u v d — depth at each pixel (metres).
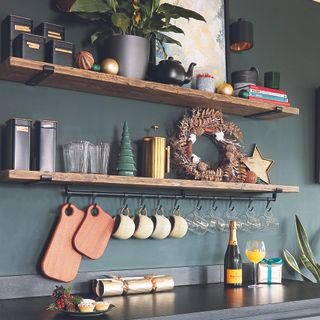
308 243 3.21
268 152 3.22
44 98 2.46
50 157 2.26
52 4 2.50
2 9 2.38
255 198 3.08
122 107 2.67
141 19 2.51
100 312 1.97
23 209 2.36
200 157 2.91
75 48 2.55
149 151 2.60
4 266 2.30
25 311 2.04
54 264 2.36
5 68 2.19
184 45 2.84
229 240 2.79
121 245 2.61
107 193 2.55
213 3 2.99
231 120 3.07
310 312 2.45
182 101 2.73
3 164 2.32
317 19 3.57
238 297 2.42
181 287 2.70
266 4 3.30
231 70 3.10
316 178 3.42
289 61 3.39
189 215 2.79
